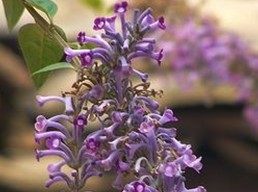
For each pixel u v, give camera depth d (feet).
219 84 3.23
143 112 1.03
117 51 1.06
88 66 1.06
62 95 1.11
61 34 1.27
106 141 1.03
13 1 1.37
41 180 4.79
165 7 2.57
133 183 0.99
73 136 1.10
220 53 3.14
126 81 1.06
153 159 1.02
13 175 4.81
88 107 1.08
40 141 1.11
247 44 3.20
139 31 1.07
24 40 1.33
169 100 4.59
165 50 3.08
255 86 3.26
